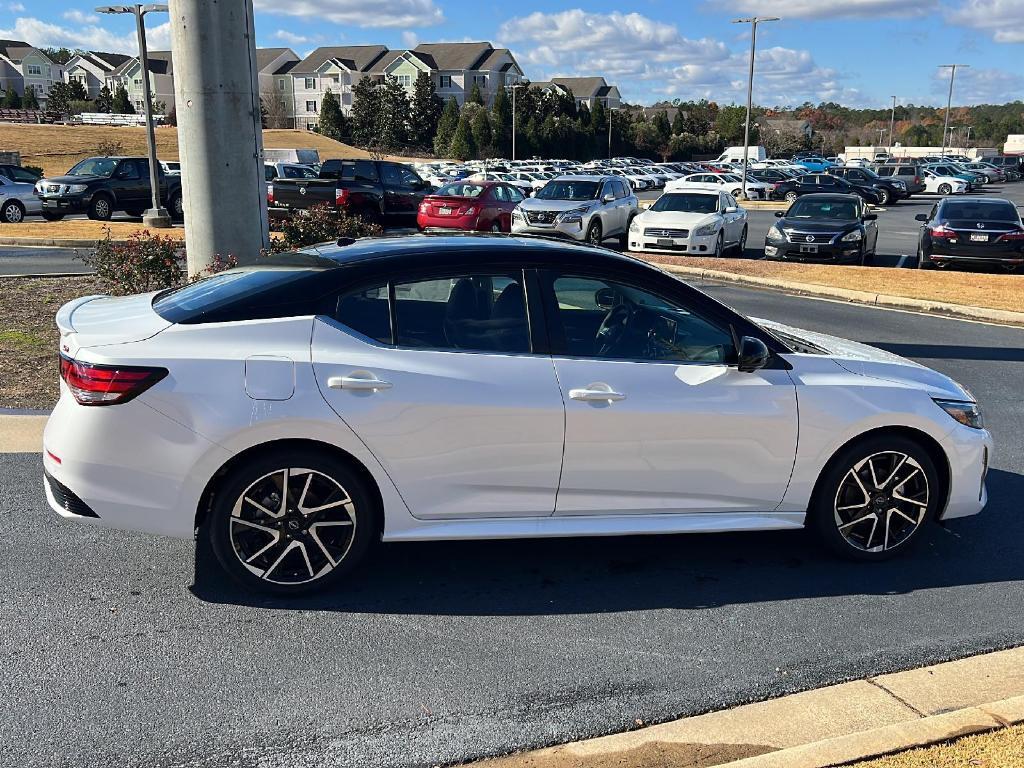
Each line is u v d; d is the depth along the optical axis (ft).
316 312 13.48
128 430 12.73
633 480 14.38
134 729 10.62
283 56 371.56
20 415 22.09
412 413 13.32
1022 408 26.25
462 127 275.18
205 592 14.11
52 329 31.09
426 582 14.71
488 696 11.50
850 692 11.70
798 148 361.92
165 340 13.03
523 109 299.99
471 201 69.82
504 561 15.61
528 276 14.24
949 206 64.03
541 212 67.10
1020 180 235.20
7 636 12.66
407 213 77.56
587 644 12.89
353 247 14.84
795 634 13.32
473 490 13.88
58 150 184.75
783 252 62.75
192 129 29.99
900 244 82.74
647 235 65.31
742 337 14.92
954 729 10.34
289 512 13.44
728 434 14.53
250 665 12.09
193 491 12.98
